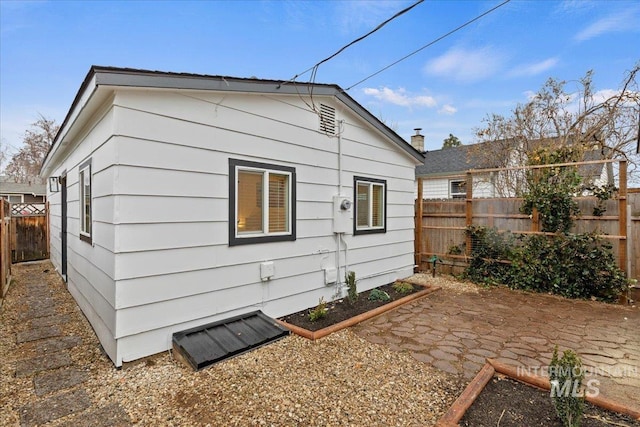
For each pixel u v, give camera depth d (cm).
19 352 315
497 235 624
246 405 225
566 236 545
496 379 265
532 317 432
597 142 901
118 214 273
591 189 545
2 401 232
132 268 283
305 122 448
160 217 300
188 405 226
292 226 428
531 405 226
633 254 516
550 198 564
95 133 338
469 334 369
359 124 547
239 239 365
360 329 384
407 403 230
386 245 617
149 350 295
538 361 300
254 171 385
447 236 699
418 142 1423
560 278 545
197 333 319
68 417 214
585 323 408
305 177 449
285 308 421
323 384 254
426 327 391
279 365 286
